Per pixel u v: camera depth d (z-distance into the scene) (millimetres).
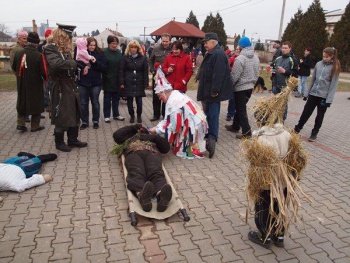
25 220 3514
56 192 4148
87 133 6680
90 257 2992
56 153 5480
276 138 2879
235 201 4109
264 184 2895
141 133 5070
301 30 33562
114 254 3043
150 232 3389
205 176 4820
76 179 4531
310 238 3428
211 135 5820
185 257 3041
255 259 3066
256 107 3020
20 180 4184
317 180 4898
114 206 3861
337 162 5711
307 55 12742
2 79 14383
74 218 3586
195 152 5562
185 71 7082
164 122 5449
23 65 6043
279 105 2865
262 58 40062
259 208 3119
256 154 2848
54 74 5125
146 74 7258
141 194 3473
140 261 2965
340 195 4422
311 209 4016
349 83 20250
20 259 2930
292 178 2941
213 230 3477
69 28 5113
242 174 4930
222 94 5785
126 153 4672
